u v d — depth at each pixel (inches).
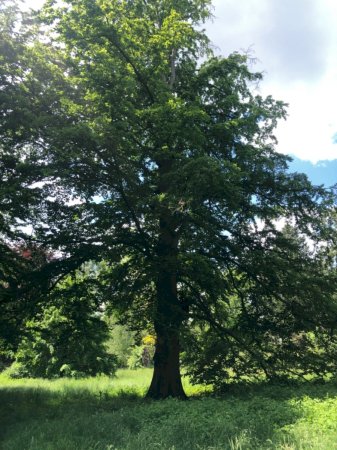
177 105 506.3
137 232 561.3
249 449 251.9
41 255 592.1
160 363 563.5
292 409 332.8
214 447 257.0
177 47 609.3
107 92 507.5
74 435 316.8
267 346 637.9
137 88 575.8
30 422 390.9
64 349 619.8
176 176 482.0
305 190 601.6
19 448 298.5
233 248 583.8
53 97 511.8
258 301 655.1
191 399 528.1
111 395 626.8
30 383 885.2
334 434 253.9
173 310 527.8
